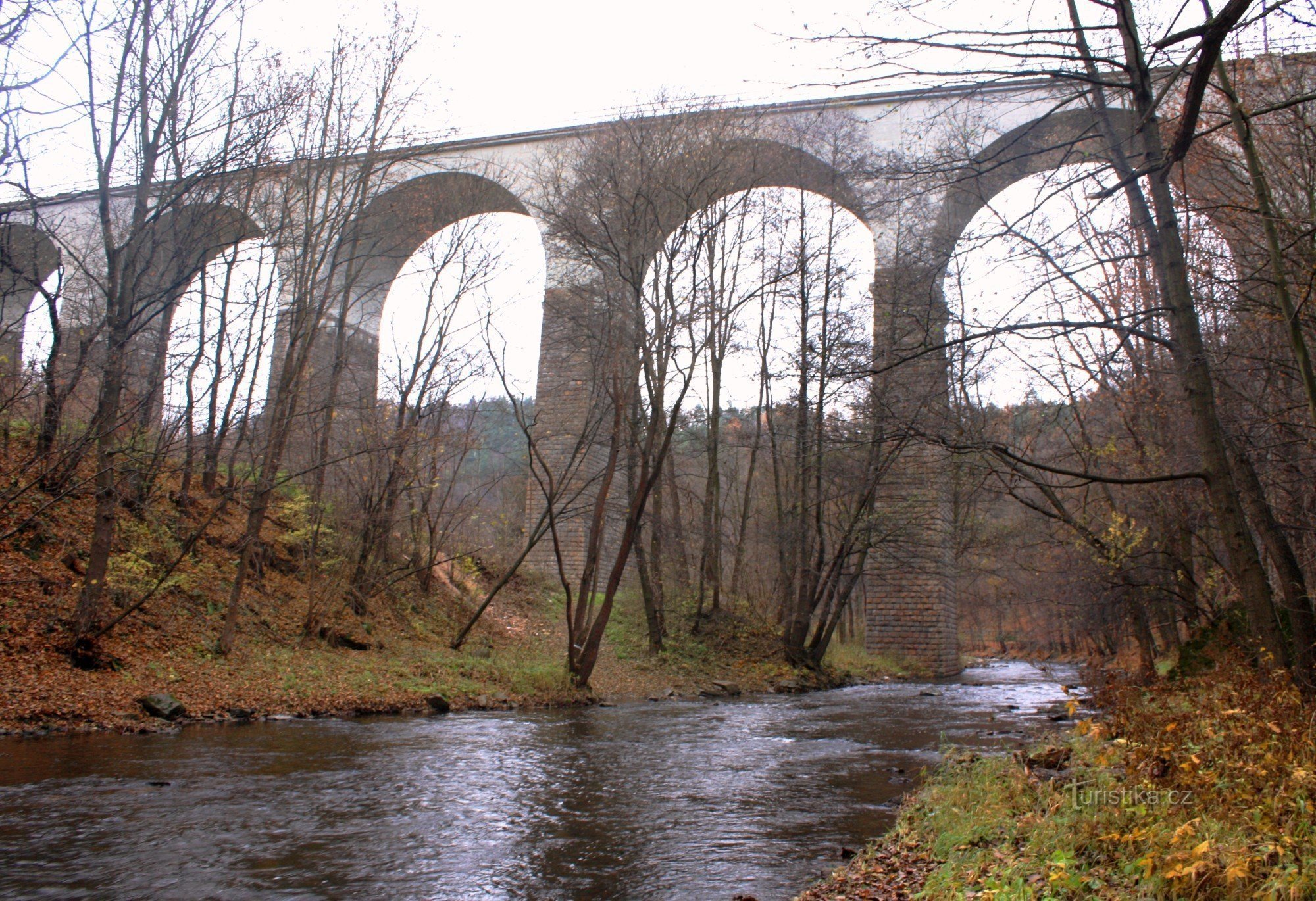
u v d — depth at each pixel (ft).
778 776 33.45
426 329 72.28
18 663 39.60
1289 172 36.14
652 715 53.98
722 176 69.87
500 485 118.21
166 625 49.78
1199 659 43.01
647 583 81.35
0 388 39.50
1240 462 32.12
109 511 44.04
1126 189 31.42
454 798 27.61
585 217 66.90
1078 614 85.71
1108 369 47.47
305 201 60.90
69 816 23.04
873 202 80.23
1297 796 15.97
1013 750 31.78
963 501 73.26
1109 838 16.88
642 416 79.25
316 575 62.64
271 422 57.31
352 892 18.39
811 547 89.56
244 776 29.07
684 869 20.77
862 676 91.09
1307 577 41.70
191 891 17.98
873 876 19.21
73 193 42.96
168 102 43.62
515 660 67.82
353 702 47.91
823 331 82.53
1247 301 36.37
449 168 104.68
